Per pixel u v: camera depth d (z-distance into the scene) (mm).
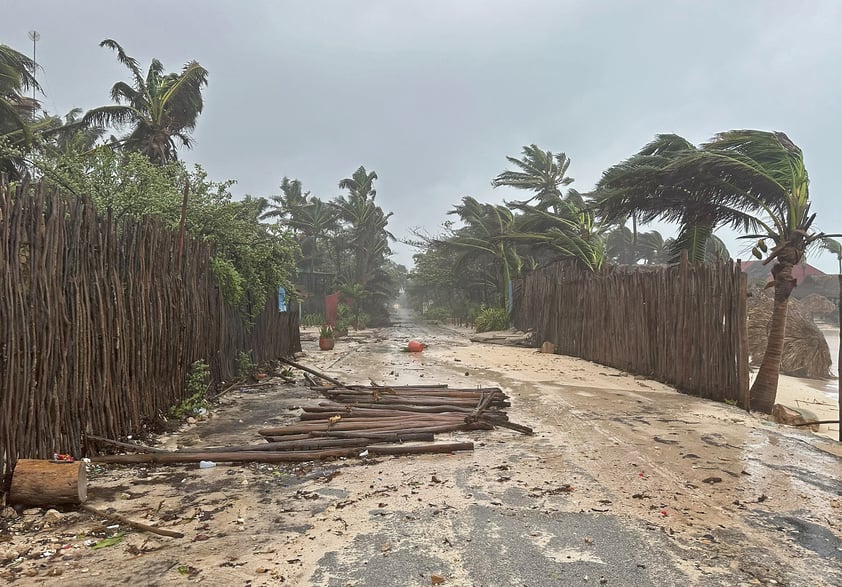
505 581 2973
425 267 45312
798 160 8938
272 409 7902
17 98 19781
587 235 19781
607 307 13328
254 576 3014
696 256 12000
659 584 2953
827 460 5352
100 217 5484
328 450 5410
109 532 3592
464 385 10102
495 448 5730
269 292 12180
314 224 44281
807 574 3072
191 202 10047
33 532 3564
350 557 3248
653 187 10609
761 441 6086
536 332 19297
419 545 3414
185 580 2963
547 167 34188
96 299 5328
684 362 9695
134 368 6031
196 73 22781
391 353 16797
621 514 3928
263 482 4648
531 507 4062
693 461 5270
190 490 4441
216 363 9047
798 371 15094
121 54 20922
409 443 5785
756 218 10125
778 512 3996
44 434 4504
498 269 32500
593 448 5727
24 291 4297
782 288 8891
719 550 3365
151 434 6223
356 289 39938
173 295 7164
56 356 4660
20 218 4293
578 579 2998
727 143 9508
